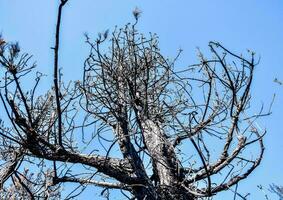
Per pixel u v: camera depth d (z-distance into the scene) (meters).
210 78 5.21
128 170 5.42
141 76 6.15
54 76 4.23
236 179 5.18
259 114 5.21
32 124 4.68
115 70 5.90
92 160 5.23
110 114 5.76
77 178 5.47
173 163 5.44
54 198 6.07
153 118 6.02
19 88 3.99
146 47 6.40
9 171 5.43
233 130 5.40
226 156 5.42
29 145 4.78
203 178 5.43
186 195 5.04
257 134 5.21
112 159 5.44
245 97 5.17
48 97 5.59
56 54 4.01
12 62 3.52
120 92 5.88
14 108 4.35
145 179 5.16
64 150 5.04
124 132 5.43
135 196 5.15
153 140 5.64
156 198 4.98
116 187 5.80
